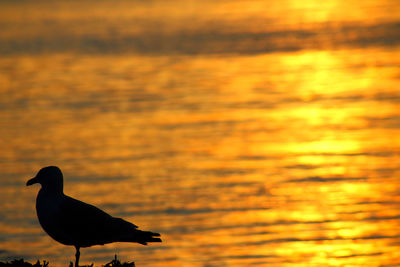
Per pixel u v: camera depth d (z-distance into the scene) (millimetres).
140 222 119562
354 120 194250
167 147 171625
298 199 130250
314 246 104188
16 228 116000
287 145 171875
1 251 104562
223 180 144625
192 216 122500
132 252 104812
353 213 120562
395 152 160750
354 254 100375
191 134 184375
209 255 102312
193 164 157125
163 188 139000
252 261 98750
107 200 132000
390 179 140125
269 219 119438
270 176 146625
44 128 189500
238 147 170875
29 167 154375
